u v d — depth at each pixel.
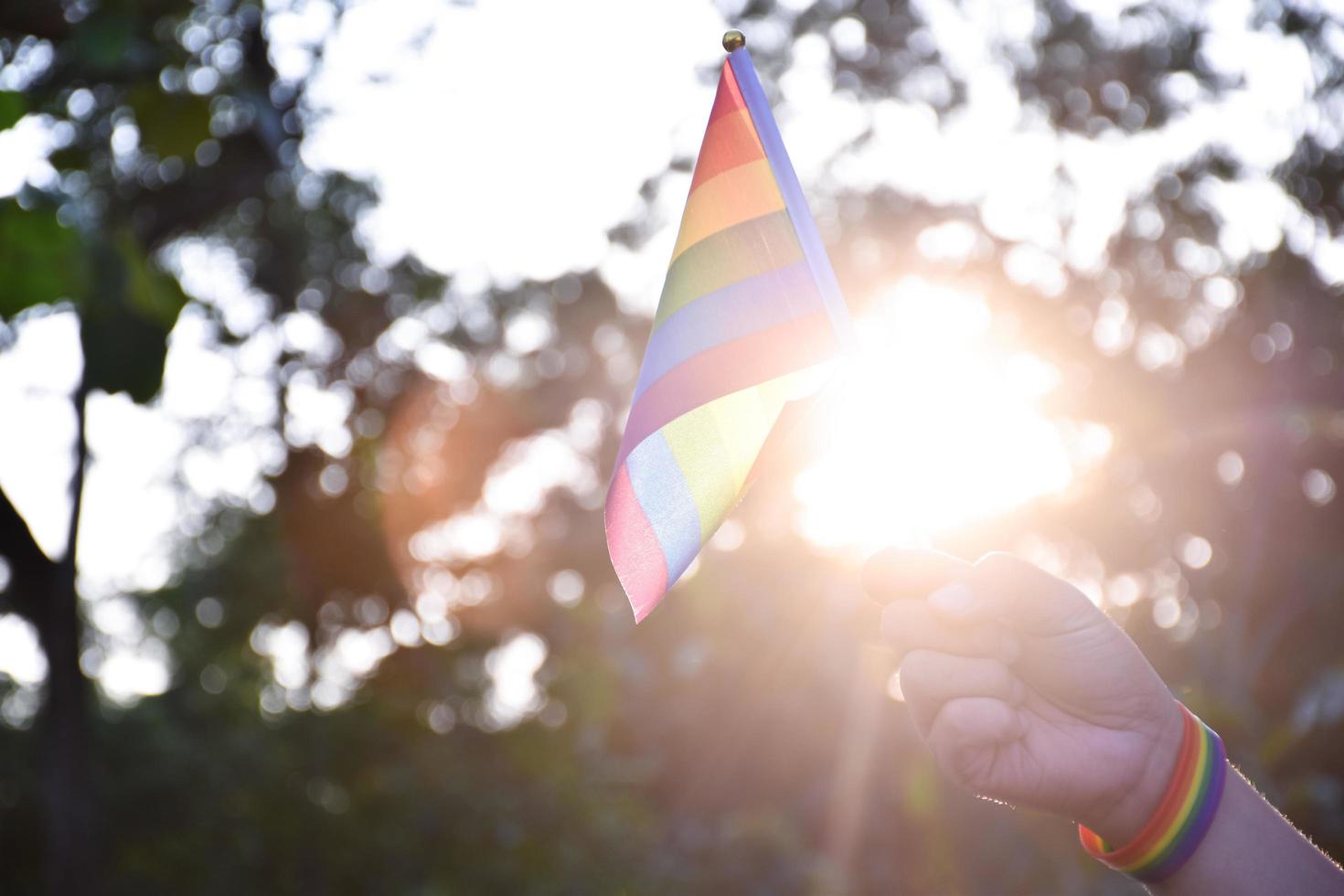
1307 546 11.52
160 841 7.96
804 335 1.33
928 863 7.27
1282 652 9.07
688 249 1.38
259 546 12.16
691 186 1.41
